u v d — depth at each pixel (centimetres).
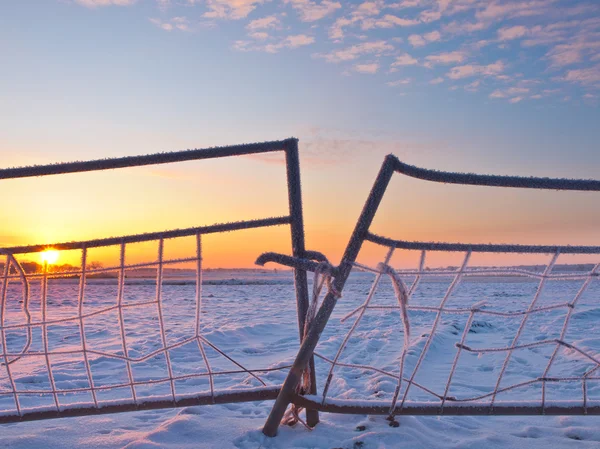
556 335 716
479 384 433
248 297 1798
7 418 246
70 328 833
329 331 767
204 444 254
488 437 276
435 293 1858
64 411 249
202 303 1463
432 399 377
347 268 246
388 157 242
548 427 299
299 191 255
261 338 727
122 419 311
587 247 234
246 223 250
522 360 536
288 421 280
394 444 256
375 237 242
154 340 687
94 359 546
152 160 248
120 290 249
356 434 268
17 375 466
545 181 241
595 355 530
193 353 594
